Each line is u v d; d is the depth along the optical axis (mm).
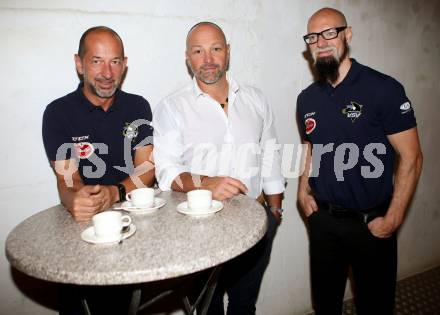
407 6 2555
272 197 1896
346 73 1735
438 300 2547
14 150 1651
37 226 1174
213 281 1237
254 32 2072
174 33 1869
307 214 1977
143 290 1954
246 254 1752
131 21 1765
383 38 2488
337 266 1900
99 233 1012
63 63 1669
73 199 1245
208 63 1629
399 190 1636
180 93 1764
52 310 1834
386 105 1599
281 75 2199
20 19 1574
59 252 954
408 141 1606
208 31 1623
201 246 954
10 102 1610
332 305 1939
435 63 2785
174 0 1842
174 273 850
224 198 1376
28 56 1608
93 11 1687
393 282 1772
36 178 1714
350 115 1692
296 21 2182
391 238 1738
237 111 1761
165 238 1018
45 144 1537
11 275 1726
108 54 1466
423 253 3057
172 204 1352
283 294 2467
